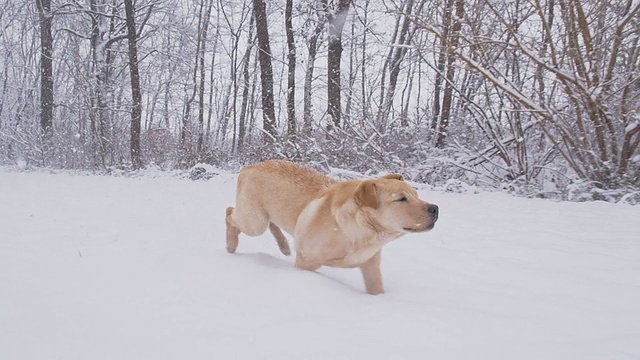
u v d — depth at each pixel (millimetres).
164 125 34344
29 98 27141
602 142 9367
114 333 2416
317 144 12656
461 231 5941
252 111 28922
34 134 22750
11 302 2789
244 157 15141
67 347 2229
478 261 4461
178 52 25656
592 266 4297
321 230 3750
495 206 8141
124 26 22641
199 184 11180
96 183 11039
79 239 4684
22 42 29625
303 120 14664
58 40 28359
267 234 5668
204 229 5754
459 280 3881
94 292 3064
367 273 3650
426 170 11539
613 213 7363
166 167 18391
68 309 2738
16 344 2242
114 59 24641
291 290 3154
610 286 3625
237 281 3363
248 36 27578
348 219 3619
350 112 15664
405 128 13047
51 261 3793
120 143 20844
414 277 3980
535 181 10758
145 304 2875
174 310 2781
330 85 15078
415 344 2324
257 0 15586
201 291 3141
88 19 23781
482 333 2496
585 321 2799
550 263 4445
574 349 2266
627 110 9141
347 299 3111
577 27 9445
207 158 16312
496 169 11836
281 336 2393
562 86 9562
